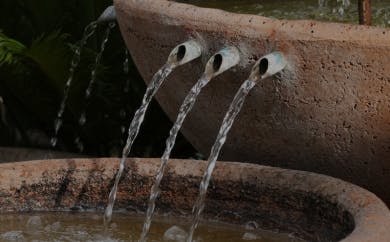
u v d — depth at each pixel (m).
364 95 9.29
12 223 10.10
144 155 14.48
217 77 9.63
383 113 9.34
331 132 9.61
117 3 10.38
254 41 9.30
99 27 13.94
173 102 10.51
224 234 9.67
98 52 14.02
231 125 9.68
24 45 14.04
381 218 8.17
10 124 15.15
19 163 10.32
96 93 13.89
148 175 10.12
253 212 9.72
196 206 9.56
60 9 14.20
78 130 14.58
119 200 10.23
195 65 9.72
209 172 9.41
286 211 9.52
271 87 9.44
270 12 12.30
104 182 10.23
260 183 9.65
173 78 10.09
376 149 9.60
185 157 14.43
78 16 14.14
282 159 10.12
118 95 14.03
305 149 9.88
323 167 10.00
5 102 14.81
